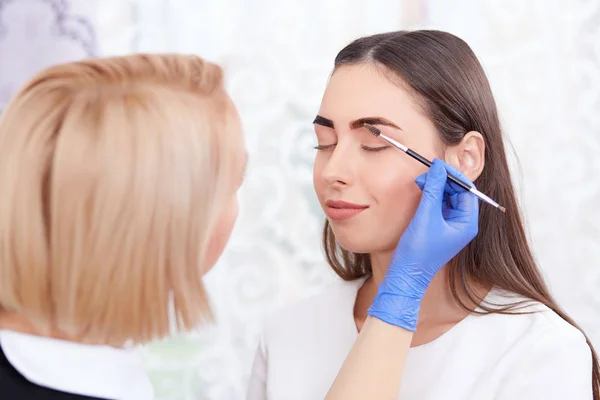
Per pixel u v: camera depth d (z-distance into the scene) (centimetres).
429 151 90
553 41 199
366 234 90
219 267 185
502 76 196
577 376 84
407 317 83
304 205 188
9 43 166
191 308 68
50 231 64
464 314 94
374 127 87
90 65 70
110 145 64
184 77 71
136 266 65
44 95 66
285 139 187
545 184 199
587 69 201
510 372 86
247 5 185
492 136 95
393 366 82
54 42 168
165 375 183
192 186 67
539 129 198
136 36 181
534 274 98
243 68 186
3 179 64
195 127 68
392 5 189
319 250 188
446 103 90
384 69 90
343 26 188
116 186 63
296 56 187
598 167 201
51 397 64
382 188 88
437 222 84
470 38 194
